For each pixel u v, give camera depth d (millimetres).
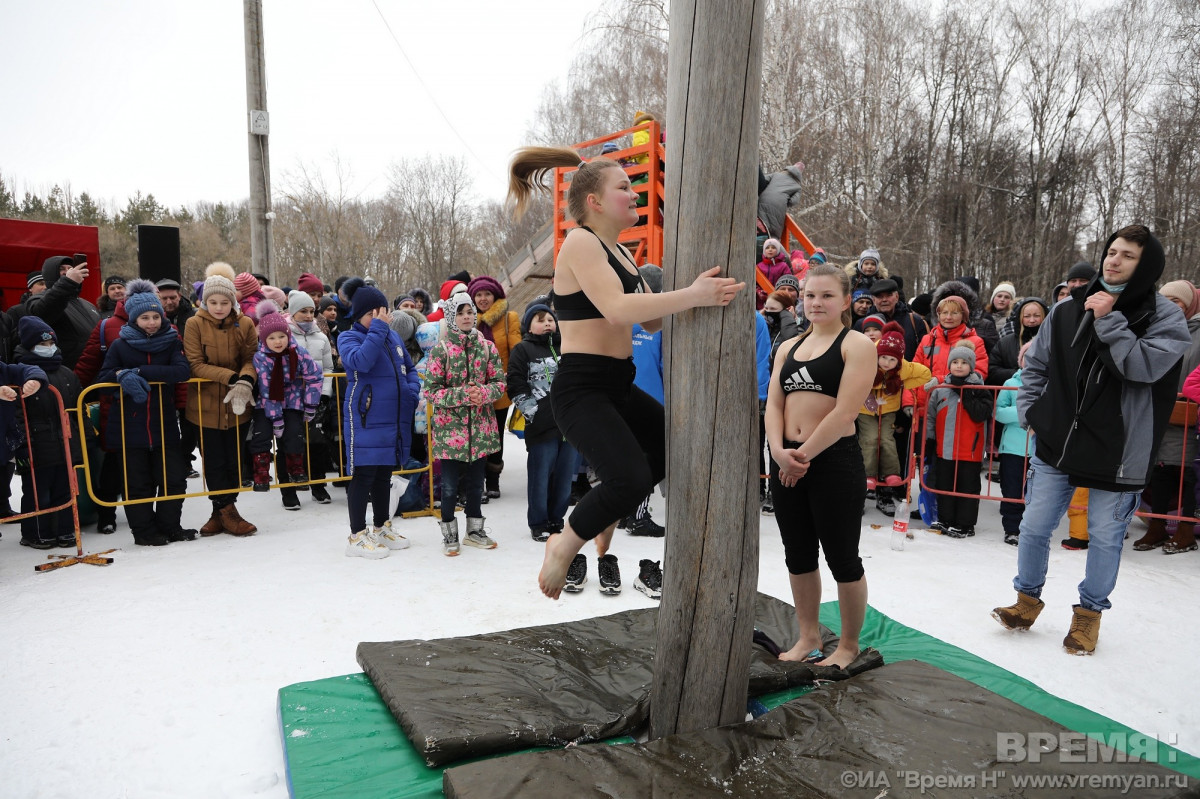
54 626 3490
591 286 2092
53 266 5809
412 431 5750
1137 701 2848
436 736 2287
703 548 2217
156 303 4871
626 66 20562
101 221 42750
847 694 2504
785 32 17625
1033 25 23594
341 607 3768
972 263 23219
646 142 7137
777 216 8023
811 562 2965
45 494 4891
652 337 4930
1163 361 2977
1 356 4914
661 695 2344
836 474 2711
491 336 6227
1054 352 3322
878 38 20297
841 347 2705
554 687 2713
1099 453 3115
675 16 2166
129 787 2260
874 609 3627
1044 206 23938
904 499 6160
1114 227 23516
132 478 4871
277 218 31438
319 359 6172
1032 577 3426
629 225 2277
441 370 4629
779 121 16906
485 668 2844
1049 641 3416
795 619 3500
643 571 4039
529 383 5023
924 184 22719
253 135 10312
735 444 2188
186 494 5023
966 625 3600
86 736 2547
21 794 2215
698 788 1970
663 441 2457
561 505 5160
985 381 5301
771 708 2668
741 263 2158
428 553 4758
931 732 2254
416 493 5855
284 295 7020
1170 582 4270
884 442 5773
